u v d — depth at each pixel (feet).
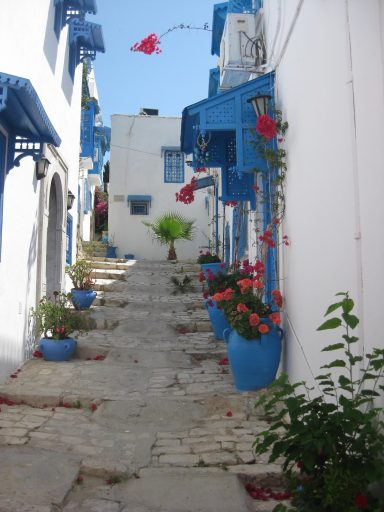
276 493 12.13
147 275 44.29
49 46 25.53
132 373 21.29
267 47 21.54
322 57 12.98
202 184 43.52
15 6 19.36
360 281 10.30
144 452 13.96
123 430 15.78
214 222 54.08
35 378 20.07
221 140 24.85
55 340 23.03
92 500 11.50
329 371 12.19
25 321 22.33
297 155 15.98
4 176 17.71
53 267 29.89
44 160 22.71
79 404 17.84
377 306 9.54
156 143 63.67
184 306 35.04
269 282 20.93
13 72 19.21
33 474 12.30
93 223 73.05
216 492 11.73
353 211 10.69
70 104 32.22
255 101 18.94
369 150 9.91
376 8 9.64
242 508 11.12
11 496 11.19
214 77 37.04
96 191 80.43
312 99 14.01
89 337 26.99
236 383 18.62
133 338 27.35
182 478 12.42
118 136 63.46
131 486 12.13
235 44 23.04
